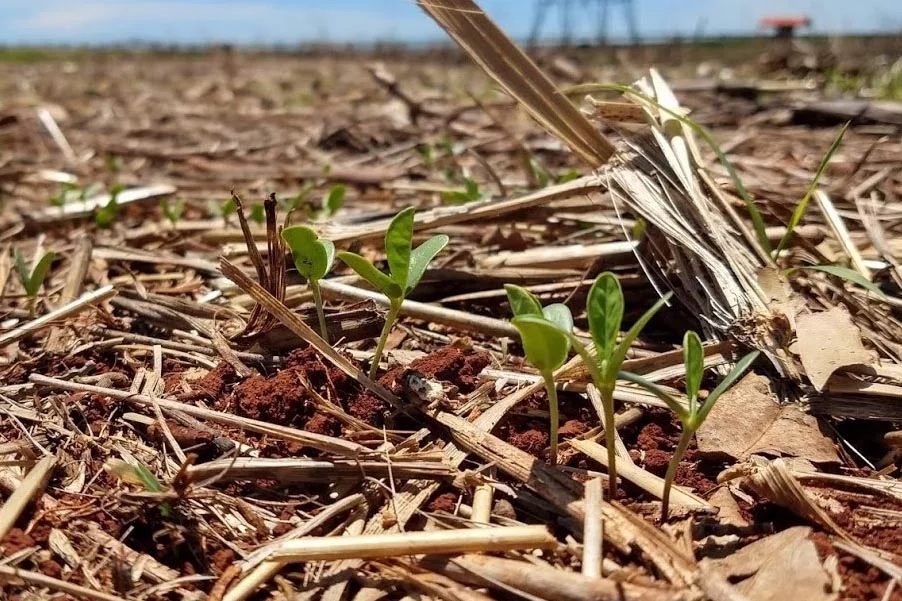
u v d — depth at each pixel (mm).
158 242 559
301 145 1043
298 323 344
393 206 663
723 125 1119
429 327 422
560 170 800
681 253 392
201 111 1506
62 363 388
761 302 360
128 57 4008
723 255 379
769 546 287
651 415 348
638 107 425
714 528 298
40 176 851
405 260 331
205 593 285
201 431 335
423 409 341
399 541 284
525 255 454
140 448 335
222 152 1010
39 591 281
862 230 511
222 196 739
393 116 1156
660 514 303
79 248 481
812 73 1619
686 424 285
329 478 318
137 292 442
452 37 416
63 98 1806
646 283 422
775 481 300
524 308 299
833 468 324
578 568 285
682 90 1401
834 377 338
